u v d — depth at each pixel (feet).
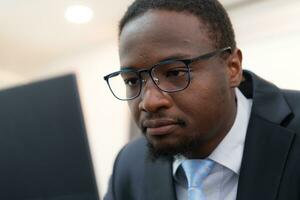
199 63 1.82
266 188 2.00
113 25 7.07
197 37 1.85
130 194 2.58
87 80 8.32
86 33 7.53
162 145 1.80
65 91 1.44
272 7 6.09
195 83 1.80
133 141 2.90
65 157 1.48
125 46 1.88
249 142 2.16
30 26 6.96
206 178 2.21
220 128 2.06
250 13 6.26
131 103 1.90
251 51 6.20
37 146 1.52
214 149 2.17
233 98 2.19
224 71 2.01
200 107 1.81
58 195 1.52
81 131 1.44
